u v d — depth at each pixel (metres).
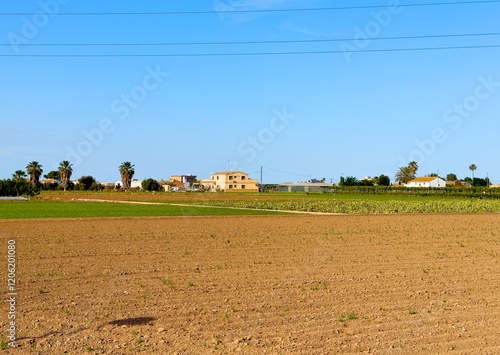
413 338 11.12
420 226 35.22
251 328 11.71
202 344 10.67
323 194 133.88
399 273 18.25
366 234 29.95
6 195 89.75
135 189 174.50
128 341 10.84
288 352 10.28
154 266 19.02
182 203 68.94
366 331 11.56
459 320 12.42
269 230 31.30
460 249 24.42
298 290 15.36
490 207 60.91
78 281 16.31
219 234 28.86
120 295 14.56
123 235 27.75
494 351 10.42
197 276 17.28
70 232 28.92
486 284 16.55
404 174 197.75
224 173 177.88
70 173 161.12
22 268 18.38
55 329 11.55
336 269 18.88
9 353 10.12
